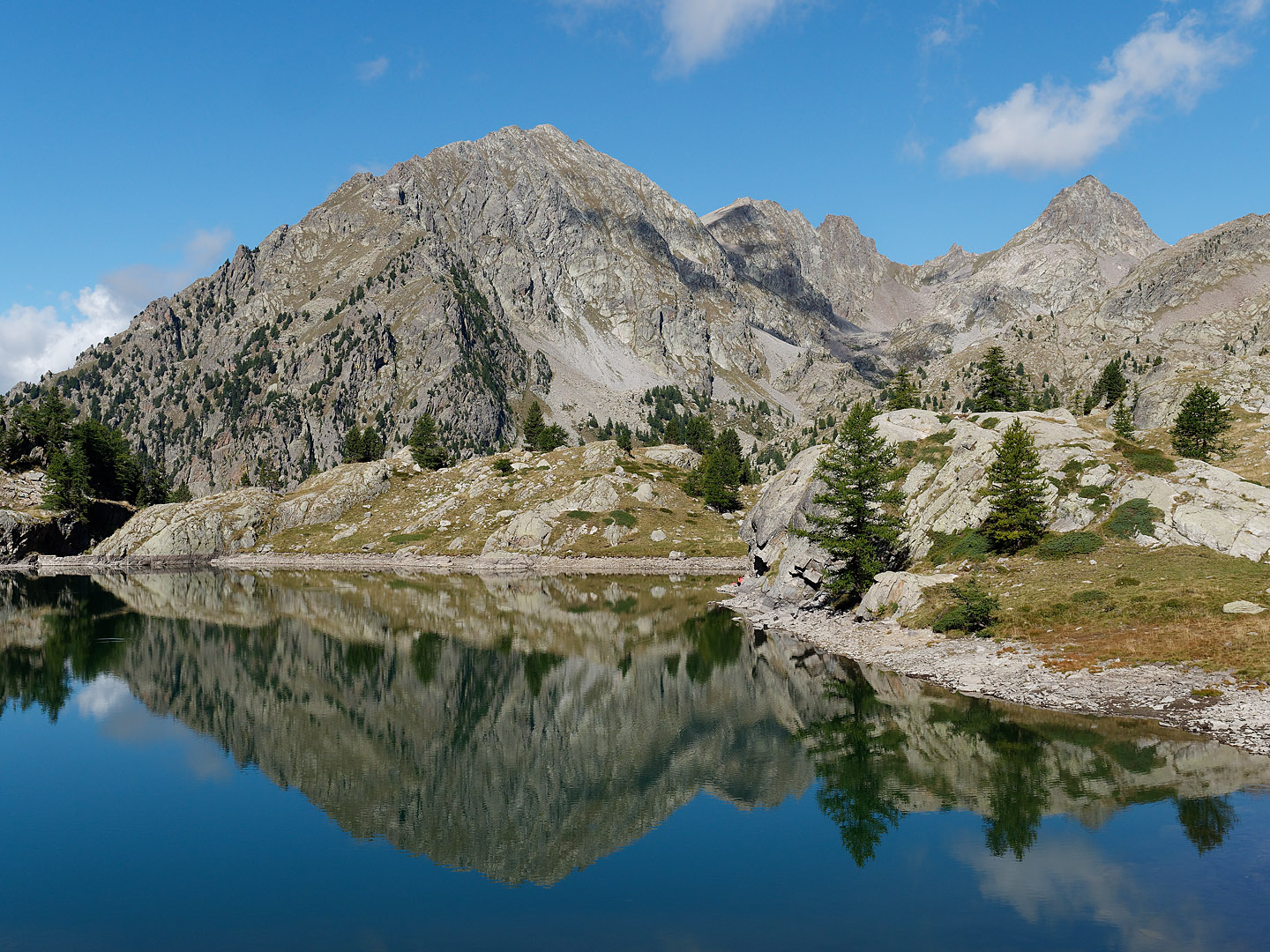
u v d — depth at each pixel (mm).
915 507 80312
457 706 56281
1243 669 41938
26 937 25516
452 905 27516
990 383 113750
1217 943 22344
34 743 47969
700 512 166625
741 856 31031
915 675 54000
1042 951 22375
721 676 62219
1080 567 61062
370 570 148250
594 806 37438
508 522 161500
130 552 163250
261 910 27469
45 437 187625
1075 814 31922
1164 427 143375
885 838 31375
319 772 42938
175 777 42281
